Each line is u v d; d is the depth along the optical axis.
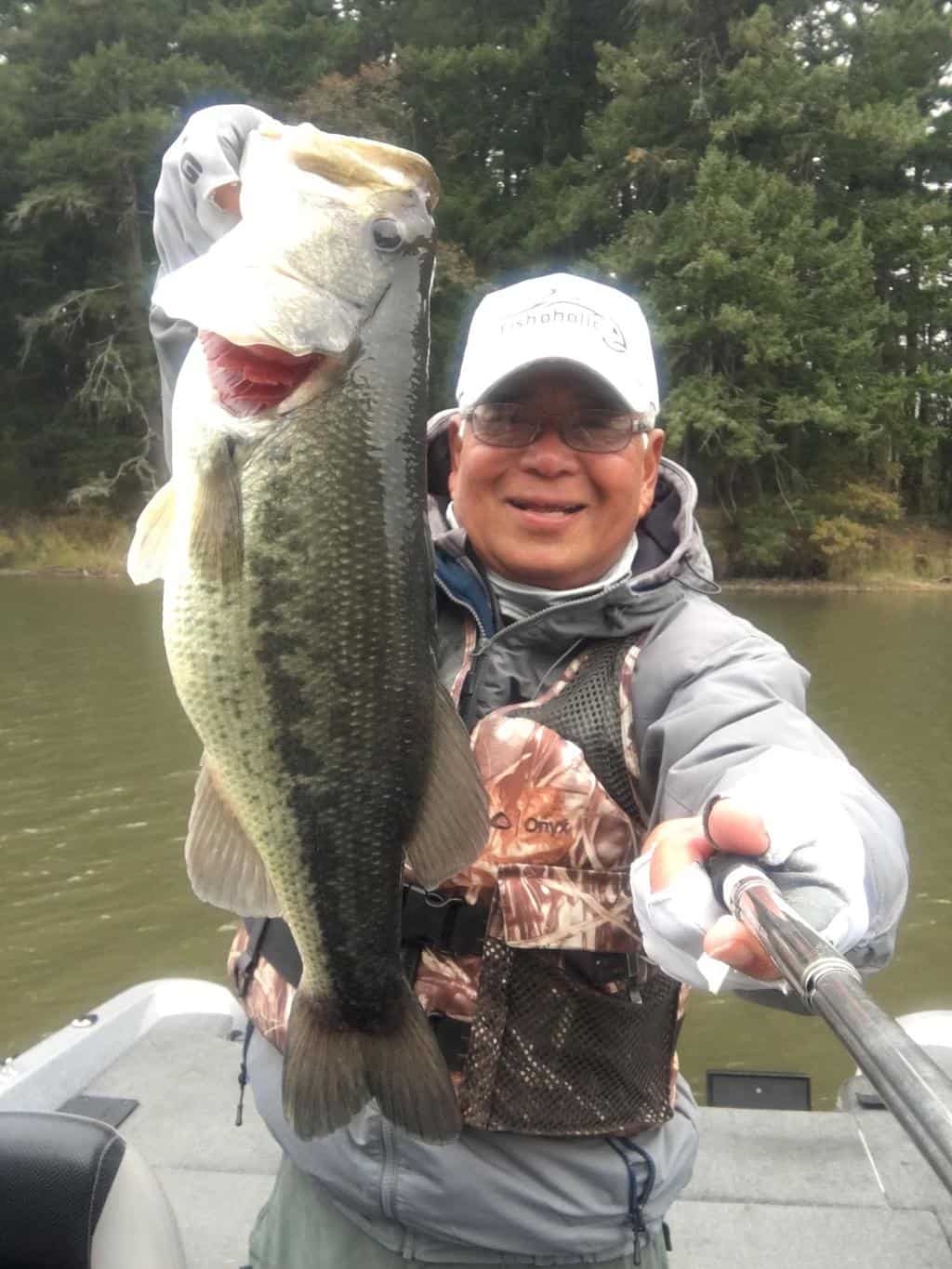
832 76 11.00
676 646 0.75
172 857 3.09
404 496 0.76
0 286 13.34
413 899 0.76
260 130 0.80
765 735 0.65
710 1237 1.21
